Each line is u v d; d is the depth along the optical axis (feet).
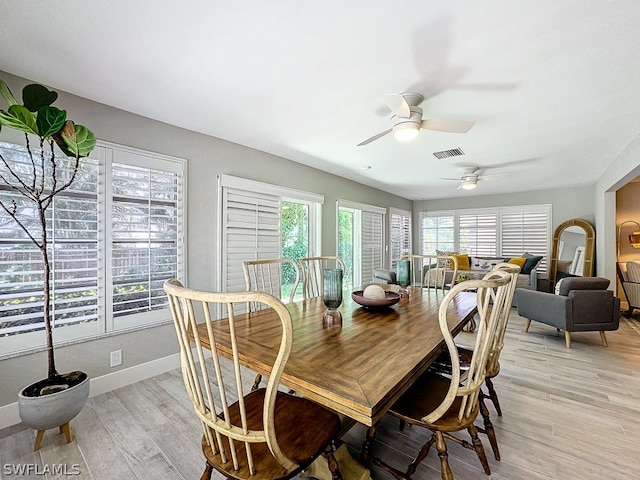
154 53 5.87
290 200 13.96
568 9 4.69
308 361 3.84
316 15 4.86
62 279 7.25
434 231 25.41
